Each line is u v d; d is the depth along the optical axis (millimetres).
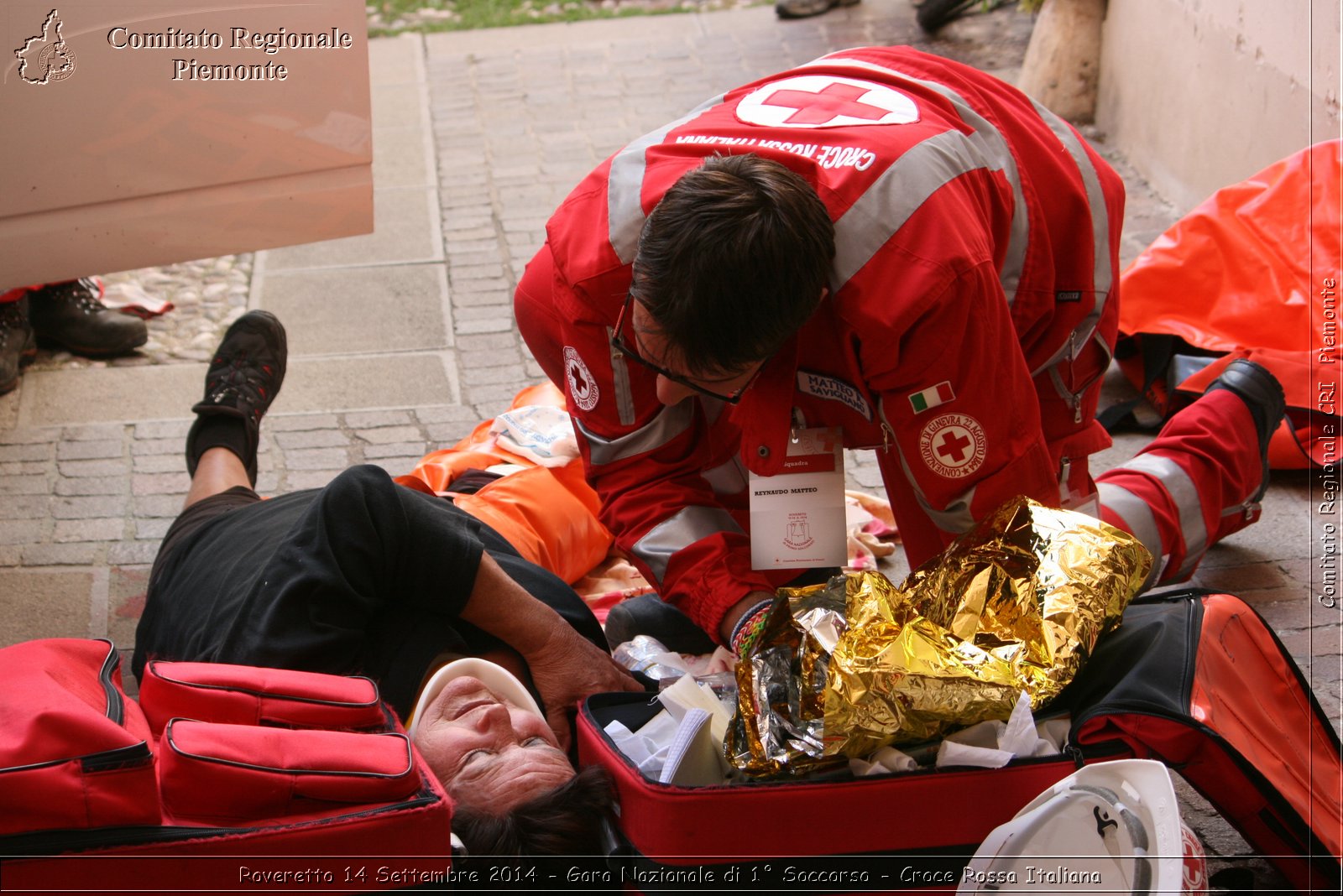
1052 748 1887
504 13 7746
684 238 1720
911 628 1898
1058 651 1974
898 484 2312
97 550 3365
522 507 3014
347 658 2191
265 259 5047
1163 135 5449
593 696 2178
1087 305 2248
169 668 1817
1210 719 1899
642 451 2326
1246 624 2160
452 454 3377
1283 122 4434
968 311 1887
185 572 2596
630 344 2064
